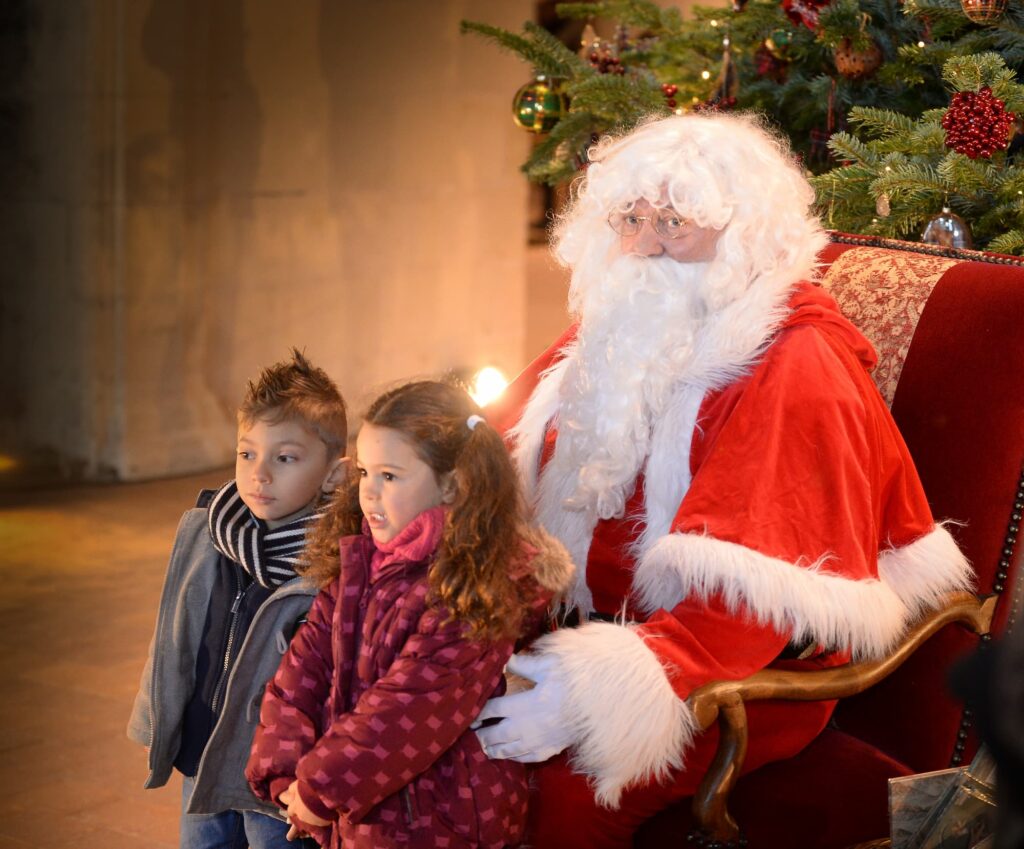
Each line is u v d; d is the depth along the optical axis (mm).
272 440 2113
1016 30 2836
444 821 1864
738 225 2135
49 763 3182
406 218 6750
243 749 2123
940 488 2309
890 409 2379
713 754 2020
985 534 2264
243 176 5977
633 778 1916
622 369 2158
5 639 3938
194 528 2238
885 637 2014
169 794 3057
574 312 2414
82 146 5465
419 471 1875
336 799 1795
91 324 5602
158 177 5645
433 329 6996
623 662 1898
